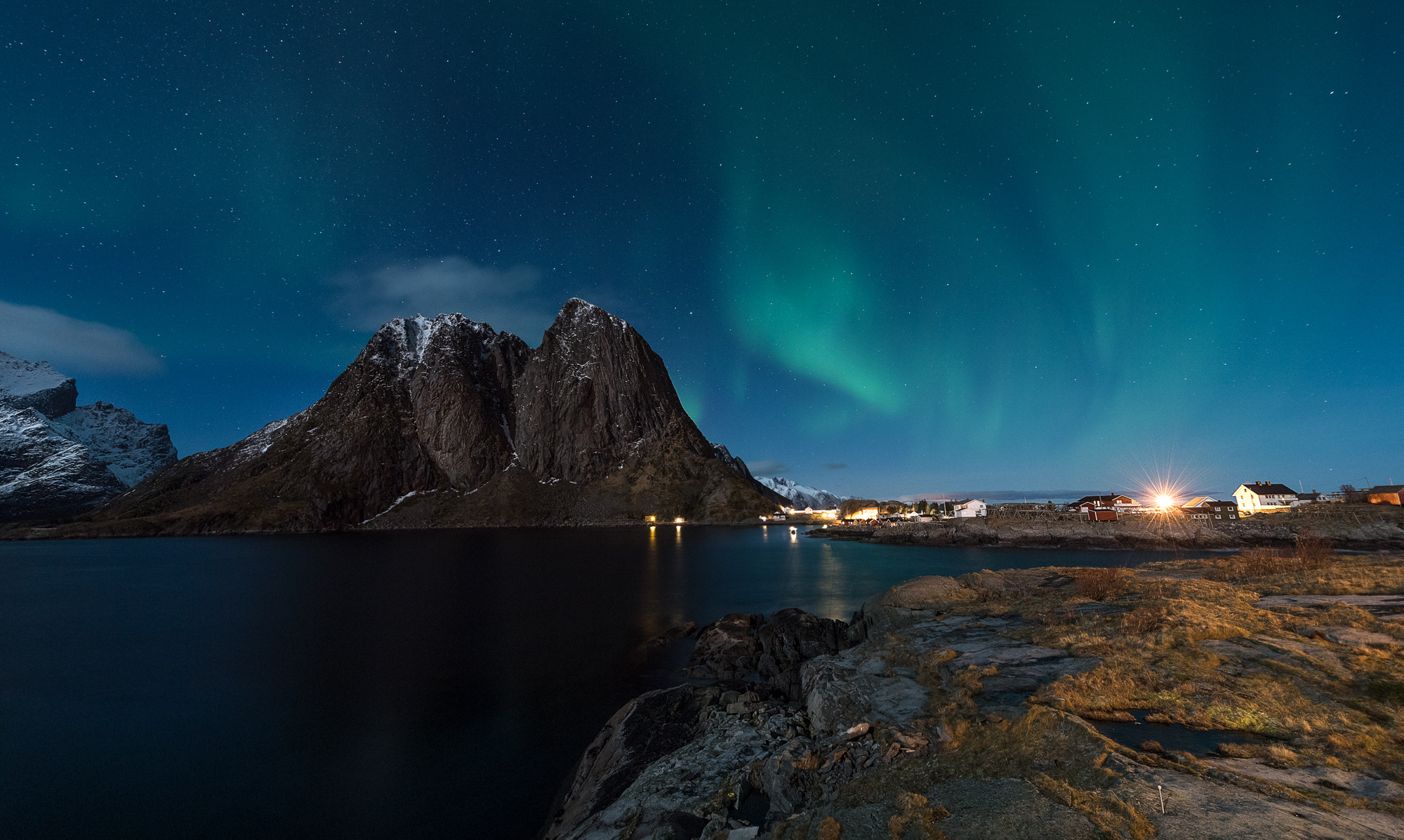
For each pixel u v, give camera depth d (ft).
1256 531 263.49
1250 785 24.20
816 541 414.21
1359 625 47.09
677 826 31.91
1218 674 37.76
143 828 53.67
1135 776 24.70
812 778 31.63
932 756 29.96
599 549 353.72
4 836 52.65
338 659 107.14
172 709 83.05
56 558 355.56
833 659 54.95
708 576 213.46
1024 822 22.12
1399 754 26.55
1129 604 61.77
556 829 46.16
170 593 195.52
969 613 67.21
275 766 64.85
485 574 230.07
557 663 100.07
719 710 53.83
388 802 56.65
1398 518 249.34
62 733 74.90
